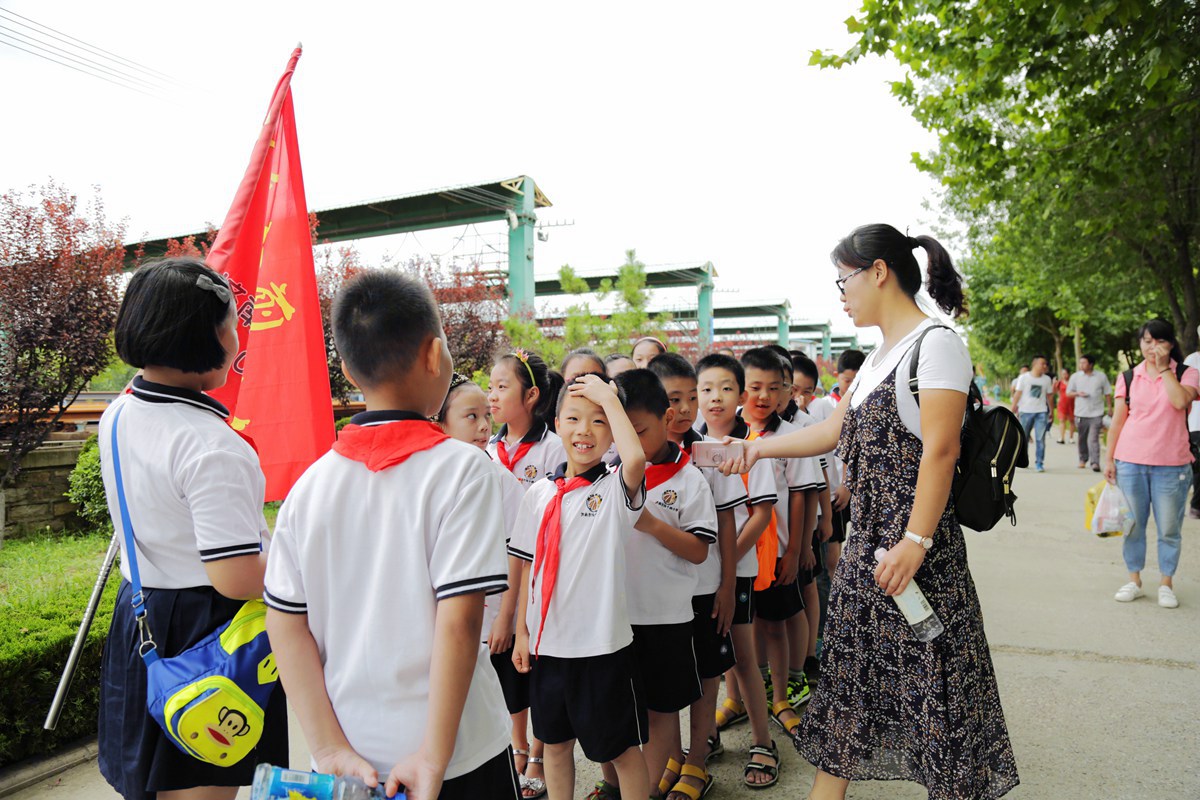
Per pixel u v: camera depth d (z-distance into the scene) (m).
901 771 1.92
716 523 2.42
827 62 5.79
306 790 1.10
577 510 2.18
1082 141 6.37
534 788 2.58
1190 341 9.12
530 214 21.14
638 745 2.13
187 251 8.65
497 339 12.70
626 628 2.15
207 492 1.52
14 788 2.55
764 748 2.65
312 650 1.22
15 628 2.87
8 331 5.88
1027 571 5.30
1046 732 2.90
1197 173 8.00
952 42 5.65
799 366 4.44
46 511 6.12
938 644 1.83
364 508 1.22
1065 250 10.65
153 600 1.60
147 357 1.61
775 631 3.02
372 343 1.27
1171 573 4.39
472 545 1.19
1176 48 4.65
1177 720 2.96
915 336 1.89
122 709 1.64
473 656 1.17
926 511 1.78
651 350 3.68
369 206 21.62
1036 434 11.36
